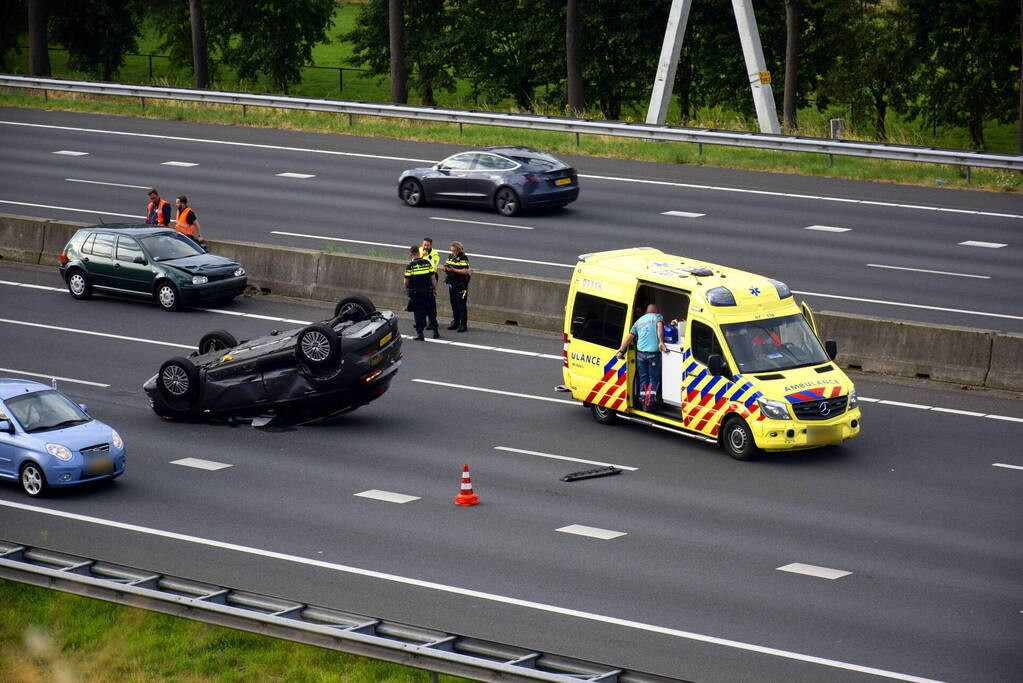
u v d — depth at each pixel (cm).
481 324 10450
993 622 5116
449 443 7625
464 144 17175
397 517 6412
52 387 7294
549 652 4616
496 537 6116
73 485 6794
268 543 6088
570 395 8625
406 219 13400
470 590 5481
